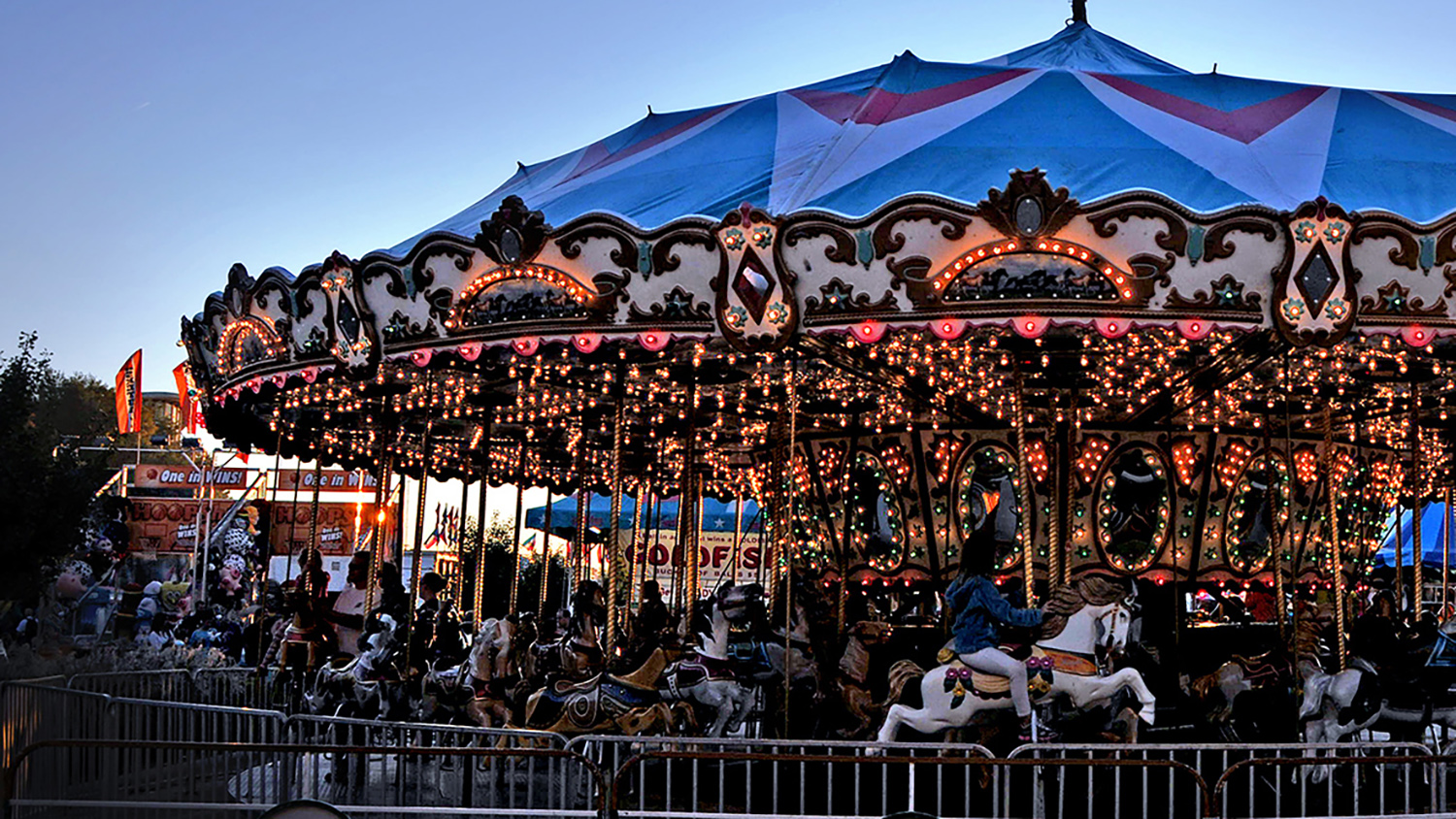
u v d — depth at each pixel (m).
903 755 11.31
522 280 11.37
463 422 18.66
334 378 13.53
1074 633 11.50
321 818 7.01
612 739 9.66
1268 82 13.73
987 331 11.20
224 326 14.20
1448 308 10.23
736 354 13.27
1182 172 11.47
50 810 9.29
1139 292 10.20
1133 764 8.10
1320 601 14.95
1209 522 15.10
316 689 14.32
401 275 11.98
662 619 14.98
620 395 15.68
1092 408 14.55
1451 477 21.41
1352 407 16.11
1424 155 11.96
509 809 8.48
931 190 11.20
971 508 15.01
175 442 42.19
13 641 19.47
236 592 33.47
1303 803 8.96
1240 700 13.45
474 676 13.05
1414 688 12.40
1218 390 13.88
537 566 42.50
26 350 19.72
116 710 11.63
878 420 15.44
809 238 10.49
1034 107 12.83
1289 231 10.02
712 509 34.06
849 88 14.12
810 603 14.34
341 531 35.16
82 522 20.03
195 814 9.74
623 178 13.20
